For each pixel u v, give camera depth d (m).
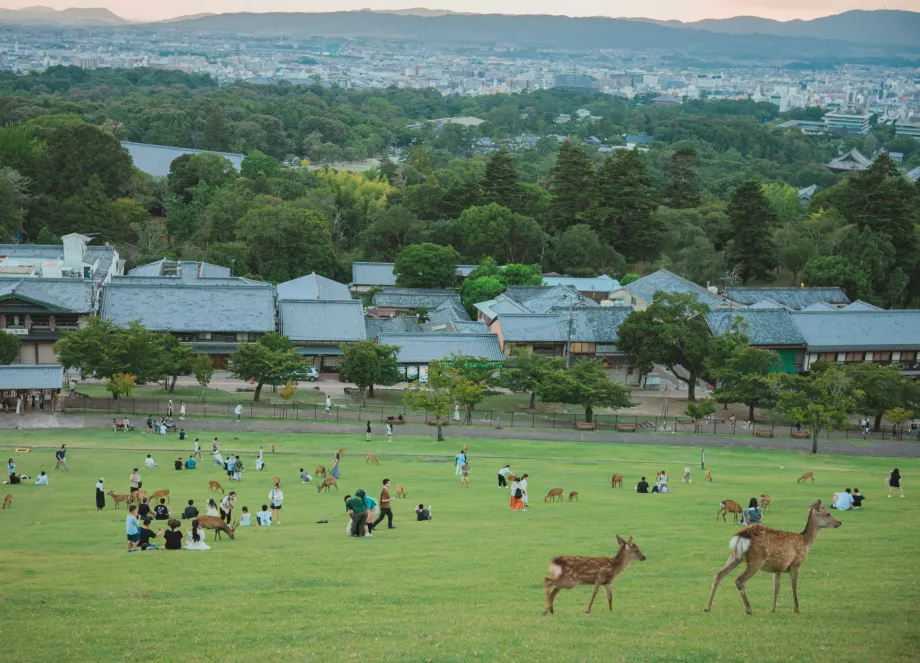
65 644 24.94
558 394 95.62
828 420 86.44
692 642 24.12
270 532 44.34
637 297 141.62
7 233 151.75
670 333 108.19
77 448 73.19
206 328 113.69
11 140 169.62
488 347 117.19
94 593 30.64
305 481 61.53
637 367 119.88
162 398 95.31
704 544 38.78
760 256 166.62
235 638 25.30
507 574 33.19
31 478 61.91
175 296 116.12
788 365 122.06
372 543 40.31
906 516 47.75
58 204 165.62
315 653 23.80
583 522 45.56
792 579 27.23
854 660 22.86
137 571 34.38
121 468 66.06
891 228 164.25
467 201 182.62
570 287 142.75
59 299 110.81
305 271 155.12
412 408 87.00
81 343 90.06
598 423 96.25
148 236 167.12
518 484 50.59
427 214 187.75
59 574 33.81
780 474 70.56
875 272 157.88
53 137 171.38
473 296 143.00
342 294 141.75
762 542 26.47
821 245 170.62
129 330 94.12
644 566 34.25
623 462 75.31
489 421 95.06
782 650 23.50
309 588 31.34
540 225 182.00
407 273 152.62
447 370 96.06
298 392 105.75
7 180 152.38
